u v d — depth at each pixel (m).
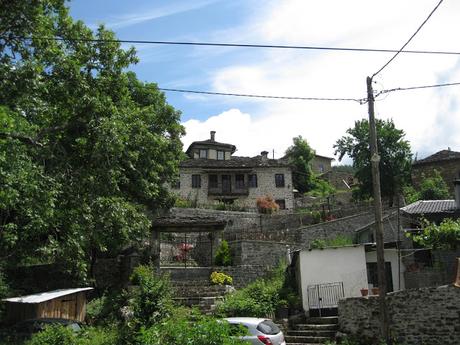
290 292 19.66
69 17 15.49
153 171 22.33
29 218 13.65
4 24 13.12
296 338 15.88
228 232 31.50
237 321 12.59
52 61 14.08
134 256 22.22
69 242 14.08
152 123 25.19
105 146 13.44
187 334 7.52
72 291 16.28
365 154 40.97
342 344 14.76
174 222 23.88
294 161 59.28
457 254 19.58
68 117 14.27
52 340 11.95
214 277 21.86
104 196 15.01
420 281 19.78
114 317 16.58
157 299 14.12
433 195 38.28
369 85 13.19
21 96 12.80
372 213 30.05
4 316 16.14
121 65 16.03
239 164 48.44
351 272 19.22
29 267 20.50
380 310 12.38
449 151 46.50
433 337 14.45
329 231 29.61
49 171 13.88
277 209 42.09
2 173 10.87
